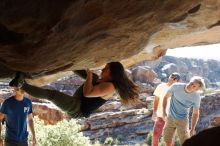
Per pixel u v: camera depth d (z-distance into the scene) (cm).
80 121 2048
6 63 438
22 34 351
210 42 691
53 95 487
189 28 517
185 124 810
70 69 531
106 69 506
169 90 812
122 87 503
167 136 834
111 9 345
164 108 825
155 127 908
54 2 302
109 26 387
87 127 2048
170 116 820
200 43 699
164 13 407
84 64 515
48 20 318
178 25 488
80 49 432
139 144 1870
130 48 497
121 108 2223
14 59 418
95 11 338
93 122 2056
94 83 514
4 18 307
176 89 806
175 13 420
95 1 321
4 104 677
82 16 339
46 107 1827
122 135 1994
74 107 495
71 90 2484
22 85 479
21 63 433
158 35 530
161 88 897
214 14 473
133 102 518
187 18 466
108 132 2011
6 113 675
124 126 2050
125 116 2089
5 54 402
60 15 316
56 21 323
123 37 439
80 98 501
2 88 2052
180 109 808
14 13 303
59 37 364
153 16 403
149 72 2927
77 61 488
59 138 1080
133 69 2958
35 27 326
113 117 2080
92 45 430
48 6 304
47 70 497
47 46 382
